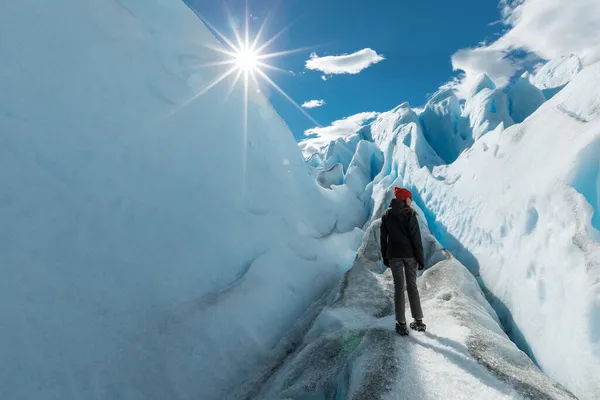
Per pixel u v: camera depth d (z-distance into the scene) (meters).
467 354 2.53
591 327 2.78
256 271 4.24
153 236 3.57
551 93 17.55
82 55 3.74
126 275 3.23
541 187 4.33
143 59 4.39
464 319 3.22
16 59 3.23
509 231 4.82
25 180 2.93
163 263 3.53
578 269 3.23
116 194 3.45
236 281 4.04
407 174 12.32
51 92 3.35
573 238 3.45
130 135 3.81
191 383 3.12
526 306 3.79
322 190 8.69
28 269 2.71
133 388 2.84
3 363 2.40
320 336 3.53
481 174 6.70
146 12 4.82
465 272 4.62
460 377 2.28
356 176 14.77
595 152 3.83
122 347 2.94
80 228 3.10
